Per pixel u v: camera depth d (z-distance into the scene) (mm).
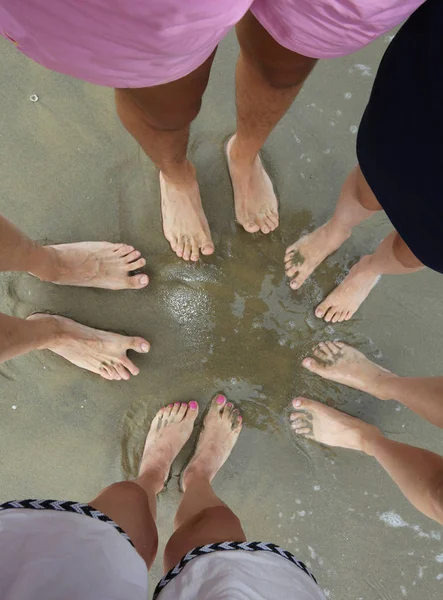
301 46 843
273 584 864
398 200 977
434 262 1008
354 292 1688
